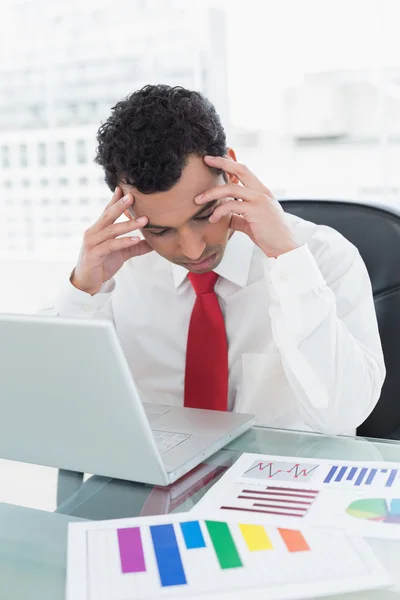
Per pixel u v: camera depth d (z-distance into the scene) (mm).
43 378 792
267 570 642
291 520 731
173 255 1133
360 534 696
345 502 765
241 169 1082
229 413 1056
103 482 873
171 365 1417
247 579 629
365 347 1203
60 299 1286
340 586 613
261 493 801
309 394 1115
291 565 648
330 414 1125
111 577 645
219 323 1236
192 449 904
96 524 754
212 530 722
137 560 672
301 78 2348
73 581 641
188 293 1395
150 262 1427
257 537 701
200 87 2482
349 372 1120
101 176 2771
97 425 811
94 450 847
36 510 801
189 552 682
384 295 1378
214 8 2420
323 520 729
